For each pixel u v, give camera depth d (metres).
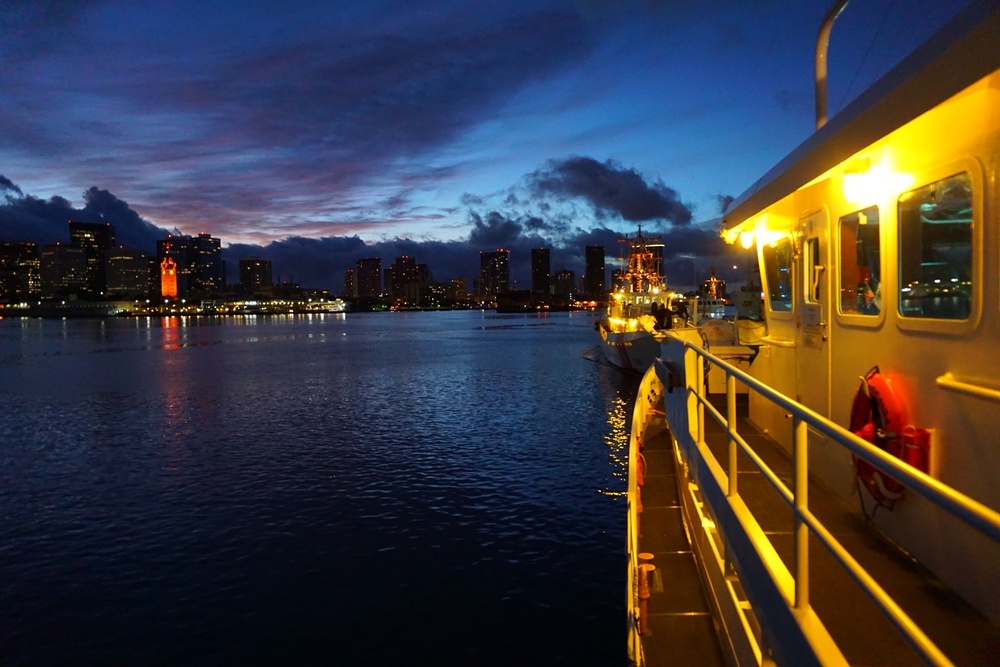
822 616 3.56
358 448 28.06
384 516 18.83
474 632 12.38
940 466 3.73
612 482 21.98
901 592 3.72
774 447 7.34
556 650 11.79
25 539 17.33
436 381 53.78
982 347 3.31
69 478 23.77
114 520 18.86
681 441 6.29
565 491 20.98
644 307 55.53
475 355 81.56
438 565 15.28
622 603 13.39
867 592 1.85
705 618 5.89
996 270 3.17
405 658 11.57
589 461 25.05
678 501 8.36
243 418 36.62
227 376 60.53
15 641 12.19
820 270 5.82
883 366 4.50
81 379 59.22
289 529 17.88
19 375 62.97
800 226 6.40
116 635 12.36
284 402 42.91
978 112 3.16
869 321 4.74
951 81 2.60
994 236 3.16
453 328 177.38
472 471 23.70
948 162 3.52
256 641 12.12
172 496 21.23
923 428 3.92
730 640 4.97
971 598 3.50
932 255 3.80
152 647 11.97
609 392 44.84
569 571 14.86
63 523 18.64
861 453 1.91
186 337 140.75
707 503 5.01
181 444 29.69
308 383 53.97
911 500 4.12
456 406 39.84
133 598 13.80
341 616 12.98
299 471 24.23
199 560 15.77
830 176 4.68
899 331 4.23
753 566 3.41
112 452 28.28
